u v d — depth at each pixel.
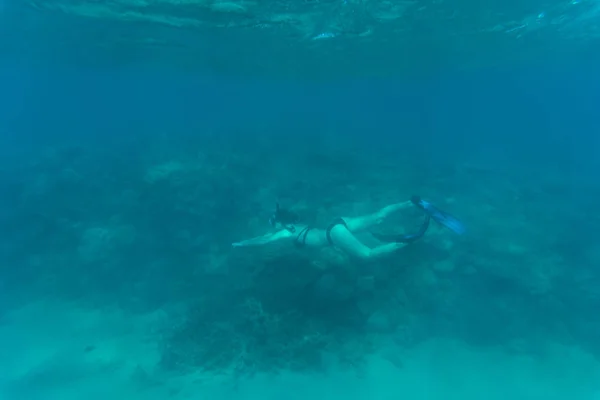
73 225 12.29
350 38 19.95
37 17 17.44
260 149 25.38
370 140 39.12
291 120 78.31
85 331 8.46
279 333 7.88
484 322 8.48
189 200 13.44
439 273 9.73
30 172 17.52
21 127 50.56
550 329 8.37
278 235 6.02
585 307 8.87
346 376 7.27
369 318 8.46
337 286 8.44
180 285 9.80
